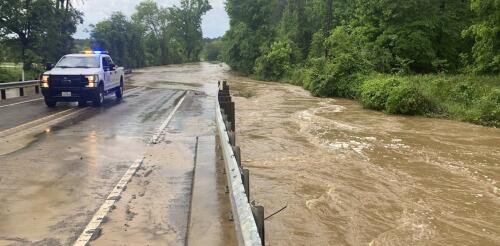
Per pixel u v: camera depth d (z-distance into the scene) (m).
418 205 7.97
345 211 7.60
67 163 7.80
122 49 72.06
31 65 36.03
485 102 18.94
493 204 8.09
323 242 6.36
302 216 7.34
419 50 32.50
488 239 6.57
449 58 34.44
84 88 15.98
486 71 27.66
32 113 14.54
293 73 42.62
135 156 8.48
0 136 10.27
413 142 13.91
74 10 42.44
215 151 8.95
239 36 55.88
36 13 35.91
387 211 7.64
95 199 5.84
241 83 41.00
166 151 8.95
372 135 15.06
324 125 17.00
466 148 13.12
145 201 5.78
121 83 20.66
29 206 5.52
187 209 5.47
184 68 71.56
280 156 11.50
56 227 4.86
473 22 32.97
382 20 33.78
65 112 14.99
